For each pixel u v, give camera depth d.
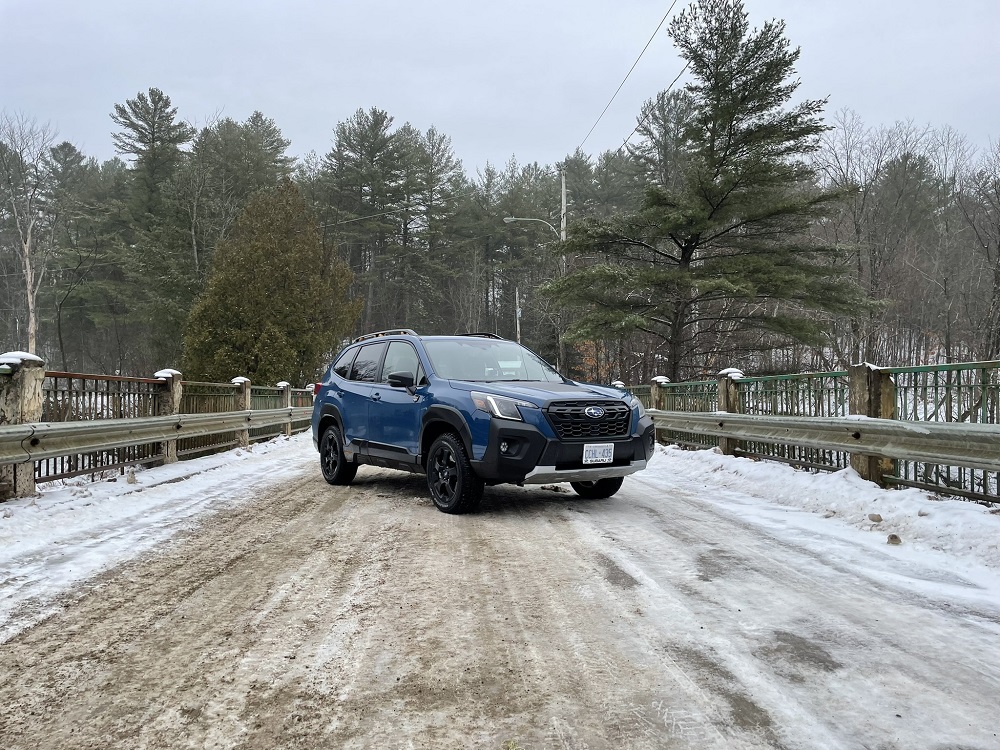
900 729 2.46
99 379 8.09
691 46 19.39
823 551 4.98
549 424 6.02
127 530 5.68
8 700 2.70
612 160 48.97
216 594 4.02
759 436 8.69
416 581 4.26
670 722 2.51
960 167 30.55
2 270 42.34
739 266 19.30
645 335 29.16
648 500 7.22
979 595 3.98
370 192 50.44
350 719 2.54
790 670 2.96
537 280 51.47
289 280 24.19
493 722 2.51
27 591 4.06
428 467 6.74
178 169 39.78
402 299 54.72
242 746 2.35
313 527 5.87
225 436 12.27
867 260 29.86
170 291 34.78
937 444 5.84
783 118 19.77
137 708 2.63
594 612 3.68
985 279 28.39
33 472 6.72
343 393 8.34
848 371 7.21
